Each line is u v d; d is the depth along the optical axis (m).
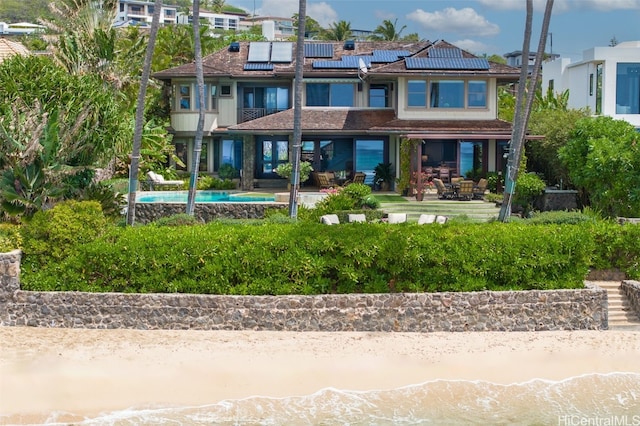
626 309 22.34
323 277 21.39
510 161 27.34
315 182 43.75
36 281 21.12
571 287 21.64
